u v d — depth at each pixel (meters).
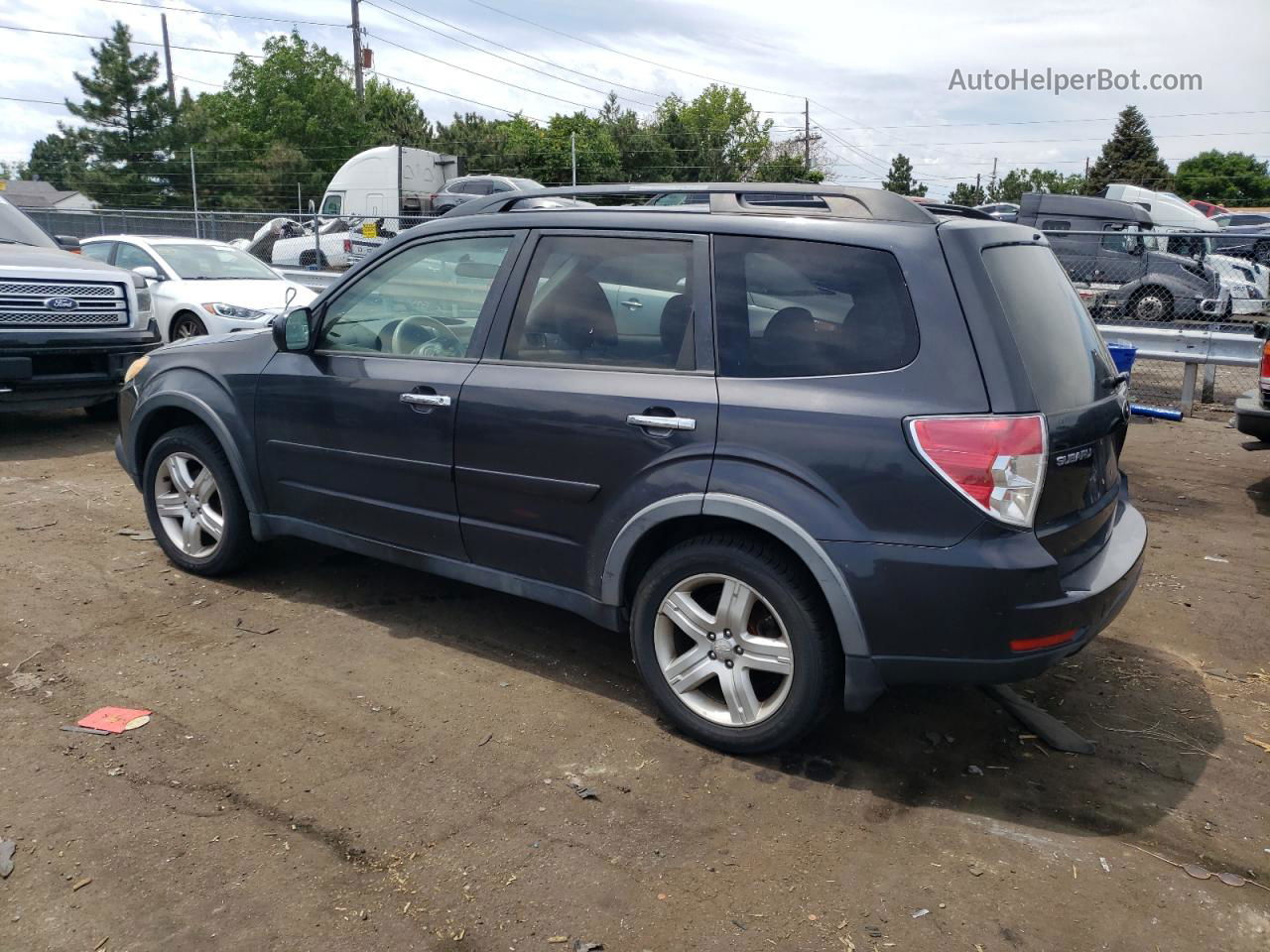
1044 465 2.96
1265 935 2.64
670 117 72.69
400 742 3.47
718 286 3.43
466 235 4.09
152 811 3.01
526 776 3.27
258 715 3.62
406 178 28.05
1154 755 3.56
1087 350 3.57
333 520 4.44
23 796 3.06
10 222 8.85
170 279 11.46
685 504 3.32
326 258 17.80
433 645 4.29
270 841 2.89
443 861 2.83
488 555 3.96
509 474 3.77
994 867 2.89
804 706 3.24
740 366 3.33
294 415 4.43
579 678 4.01
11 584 4.79
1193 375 10.27
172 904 2.61
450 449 3.91
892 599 3.03
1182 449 8.59
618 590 3.58
